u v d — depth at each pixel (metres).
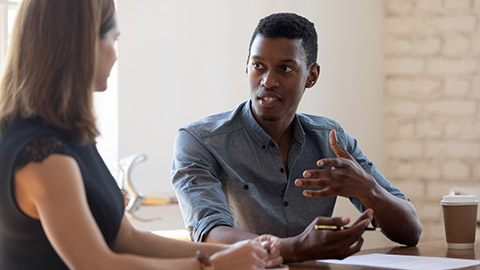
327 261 1.52
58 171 1.05
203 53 3.70
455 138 3.99
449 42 3.98
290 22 1.87
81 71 1.13
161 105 3.59
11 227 1.12
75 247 1.04
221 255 1.15
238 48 3.79
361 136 4.07
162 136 3.59
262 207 1.95
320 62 3.98
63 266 1.15
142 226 3.45
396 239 1.86
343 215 3.99
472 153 3.98
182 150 1.92
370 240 4.00
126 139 3.51
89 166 1.18
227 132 1.98
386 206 1.79
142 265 1.07
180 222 3.54
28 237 1.12
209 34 3.72
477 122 3.98
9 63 1.16
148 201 3.38
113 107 3.51
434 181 4.01
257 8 3.84
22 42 1.13
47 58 1.11
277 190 2.00
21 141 1.07
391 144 4.08
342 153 1.75
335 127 2.13
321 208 2.04
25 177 1.06
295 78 1.88
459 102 3.98
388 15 4.07
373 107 4.09
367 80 4.08
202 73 3.70
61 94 1.11
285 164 2.02
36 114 1.11
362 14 4.07
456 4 3.96
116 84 3.49
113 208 1.21
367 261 1.52
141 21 3.54
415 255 1.67
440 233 4.00
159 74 3.59
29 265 1.14
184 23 3.65
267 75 1.86
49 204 1.04
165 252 1.46
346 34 4.04
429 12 4.00
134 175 3.52
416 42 4.03
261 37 1.87
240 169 1.97
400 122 4.05
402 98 4.05
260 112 1.90
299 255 1.42
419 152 4.03
